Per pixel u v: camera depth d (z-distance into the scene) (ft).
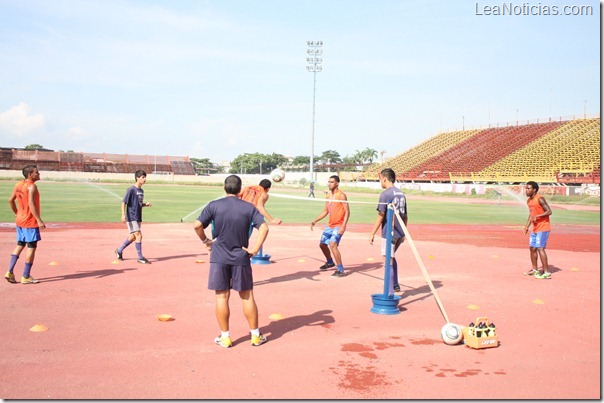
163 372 16.79
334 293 29.09
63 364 17.30
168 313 23.93
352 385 16.05
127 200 37.04
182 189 209.46
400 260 42.24
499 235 65.57
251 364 17.67
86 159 367.66
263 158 532.32
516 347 20.07
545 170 201.16
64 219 73.05
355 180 291.38
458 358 18.70
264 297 27.81
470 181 223.30
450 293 29.78
